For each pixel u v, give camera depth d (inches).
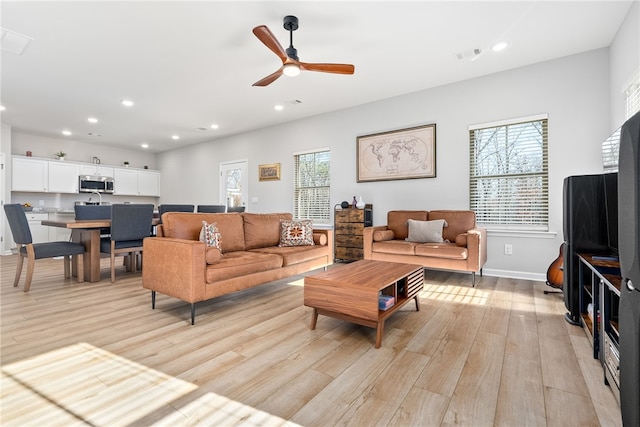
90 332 83.9
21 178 245.8
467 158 157.2
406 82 159.5
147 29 110.2
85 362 67.4
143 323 90.8
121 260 204.2
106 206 181.5
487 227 153.1
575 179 87.3
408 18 105.3
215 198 280.8
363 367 66.1
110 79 151.9
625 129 36.5
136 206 147.3
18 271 131.8
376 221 186.9
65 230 240.5
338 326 89.6
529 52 129.6
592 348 73.8
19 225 124.5
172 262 95.1
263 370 64.6
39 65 136.6
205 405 52.9
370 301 75.8
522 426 47.9
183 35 114.2
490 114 150.1
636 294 35.3
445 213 154.9
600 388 57.9
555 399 54.6
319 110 203.6
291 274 127.3
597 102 127.3
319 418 49.8
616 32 114.6
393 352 73.2
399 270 96.0
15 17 102.5
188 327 88.0
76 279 146.8
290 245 149.3
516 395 55.9
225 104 189.8
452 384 59.6
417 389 57.9
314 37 116.8
